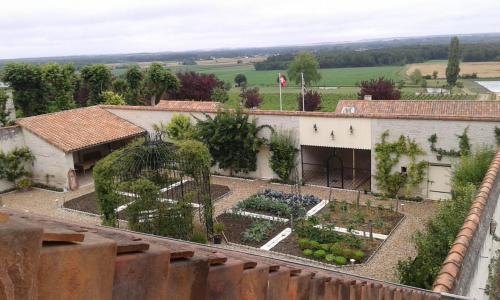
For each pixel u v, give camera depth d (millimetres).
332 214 19922
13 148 25953
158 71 47531
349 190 23375
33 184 26688
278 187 24266
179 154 16828
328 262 15414
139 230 15633
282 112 24234
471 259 7055
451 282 5750
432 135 20781
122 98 43406
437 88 88125
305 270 3234
